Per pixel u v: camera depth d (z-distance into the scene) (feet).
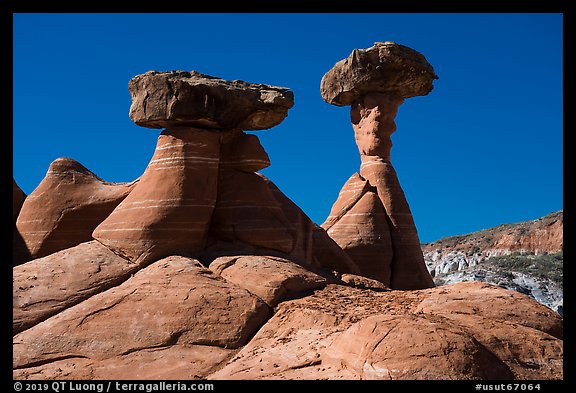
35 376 44.27
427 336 38.09
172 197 57.88
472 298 46.29
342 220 76.54
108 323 48.29
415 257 76.74
